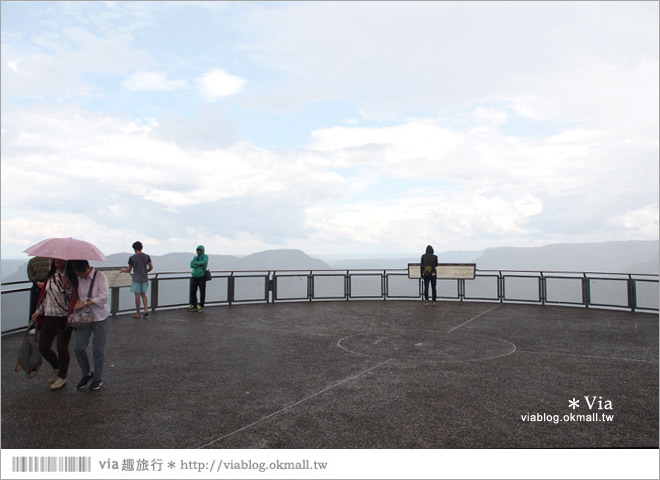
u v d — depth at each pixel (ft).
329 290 51.57
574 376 20.57
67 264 18.42
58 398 17.42
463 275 51.24
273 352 25.45
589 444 13.32
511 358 24.02
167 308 43.19
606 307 44.16
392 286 52.49
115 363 22.94
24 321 31.73
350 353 25.21
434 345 27.35
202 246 41.86
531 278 48.37
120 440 13.48
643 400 17.25
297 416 15.48
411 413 15.79
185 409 16.17
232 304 47.75
